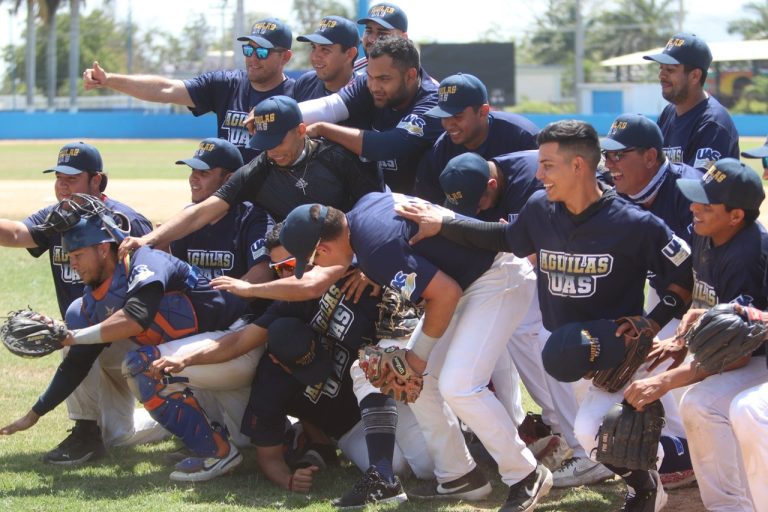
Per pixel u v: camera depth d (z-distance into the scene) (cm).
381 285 518
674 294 472
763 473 436
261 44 727
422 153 651
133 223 632
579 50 4981
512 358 600
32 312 546
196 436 558
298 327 538
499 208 576
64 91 6925
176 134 4781
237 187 591
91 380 596
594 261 466
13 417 684
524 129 620
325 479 571
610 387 475
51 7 5662
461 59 4750
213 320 587
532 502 499
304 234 490
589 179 457
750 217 458
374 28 791
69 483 552
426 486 546
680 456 550
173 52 6969
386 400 536
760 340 429
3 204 1909
